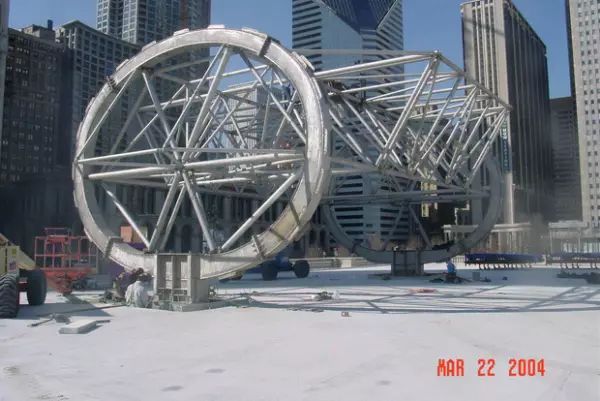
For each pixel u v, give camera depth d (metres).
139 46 188.00
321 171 17.41
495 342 12.57
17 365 10.57
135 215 78.81
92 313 18.17
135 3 197.38
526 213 175.00
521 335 13.47
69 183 100.62
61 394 8.61
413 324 15.30
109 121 85.50
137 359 11.04
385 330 14.30
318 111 17.64
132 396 8.48
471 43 190.25
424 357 11.03
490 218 34.62
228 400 8.23
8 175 154.50
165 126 21.48
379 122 26.92
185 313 18.06
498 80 183.50
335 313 17.78
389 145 22.98
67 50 168.88
